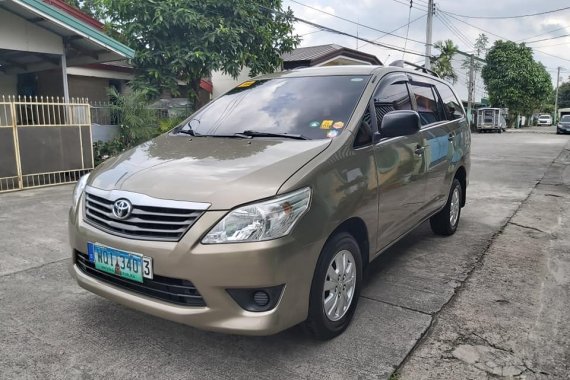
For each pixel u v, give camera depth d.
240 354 2.91
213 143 3.35
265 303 2.59
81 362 2.82
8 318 3.37
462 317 3.42
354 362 2.82
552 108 74.62
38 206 7.06
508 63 43.50
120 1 11.22
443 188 4.95
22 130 8.48
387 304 3.63
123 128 11.31
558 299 3.75
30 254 4.79
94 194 2.94
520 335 3.16
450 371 2.74
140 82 11.68
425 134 4.36
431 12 22.22
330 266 2.93
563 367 2.79
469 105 37.44
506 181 9.91
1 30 9.34
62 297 3.73
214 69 11.66
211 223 2.49
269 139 3.32
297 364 2.80
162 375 2.69
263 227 2.49
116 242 2.70
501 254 4.88
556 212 6.89
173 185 2.67
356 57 18.16
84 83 13.20
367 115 3.49
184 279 2.52
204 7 11.62
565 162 13.61
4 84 12.19
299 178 2.69
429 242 5.30
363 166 3.22
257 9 12.53
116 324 3.29
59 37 10.36
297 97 3.80
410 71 4.65
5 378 2.65
